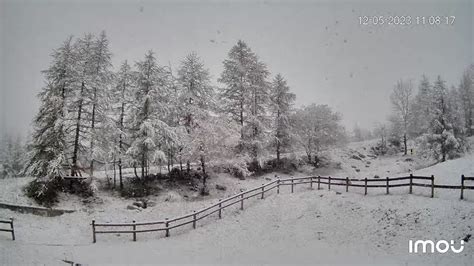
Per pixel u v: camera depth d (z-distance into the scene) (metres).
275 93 34.28
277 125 33.53
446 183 17.05
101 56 23.14
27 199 19.69
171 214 21.20
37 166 20.23
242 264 12.32
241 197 21.61
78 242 15.84
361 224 15.16
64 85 21.73
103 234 17.38
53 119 21.41
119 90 24.84
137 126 24.89
